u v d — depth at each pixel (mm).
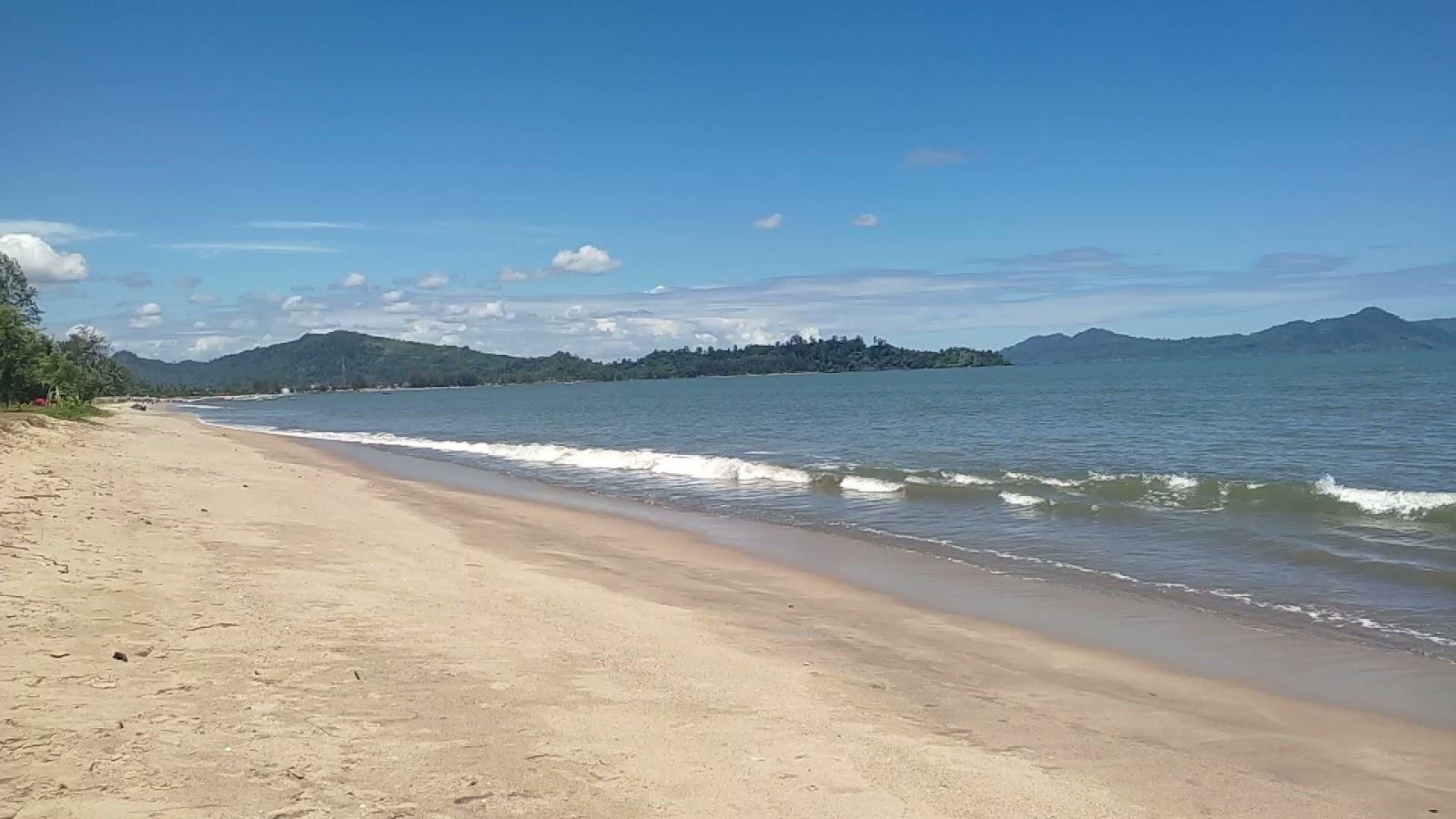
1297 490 18875
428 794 5035
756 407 78688
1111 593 12109
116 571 9688
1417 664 9039
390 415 93750
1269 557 13961
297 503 18219
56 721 5488
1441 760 6746
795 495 22344
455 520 18109
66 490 15820
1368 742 7102
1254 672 8875
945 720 7195
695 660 8430
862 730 6750
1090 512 18141
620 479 27188
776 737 6453
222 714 5941
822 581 13086
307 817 4617
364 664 7355
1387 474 22734
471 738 5941
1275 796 5965
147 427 53031
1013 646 9758
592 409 90375
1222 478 22422
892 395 92062
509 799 5070
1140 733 7145
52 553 10086
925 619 10914
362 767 5328
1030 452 30984
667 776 5590
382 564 12078
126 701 5973
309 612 8930
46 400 57250
